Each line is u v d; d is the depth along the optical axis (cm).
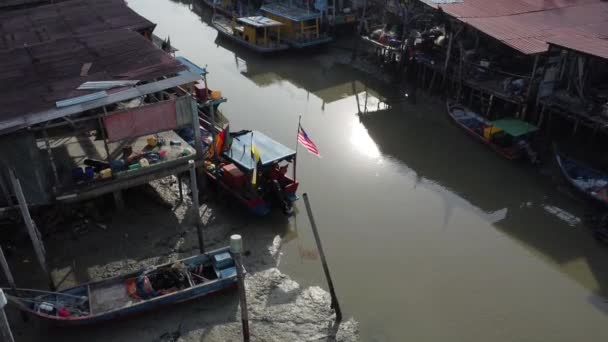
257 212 2094
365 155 2677
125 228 2062
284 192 2162
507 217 2208
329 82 3609
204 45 4347
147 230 2058
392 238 2073
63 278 1808
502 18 3120
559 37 2805
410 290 1817
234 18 4562
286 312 1703
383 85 3553
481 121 2917
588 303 1777
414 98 3347
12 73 2162
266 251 1977
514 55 3152
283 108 3209
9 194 1856
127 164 2056
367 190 2381
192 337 1597
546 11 3291
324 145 2773
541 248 2028
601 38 2798
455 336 1641
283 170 2222
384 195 2347
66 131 2419
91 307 1622
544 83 2731
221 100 2903
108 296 1669
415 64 3503
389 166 2578
